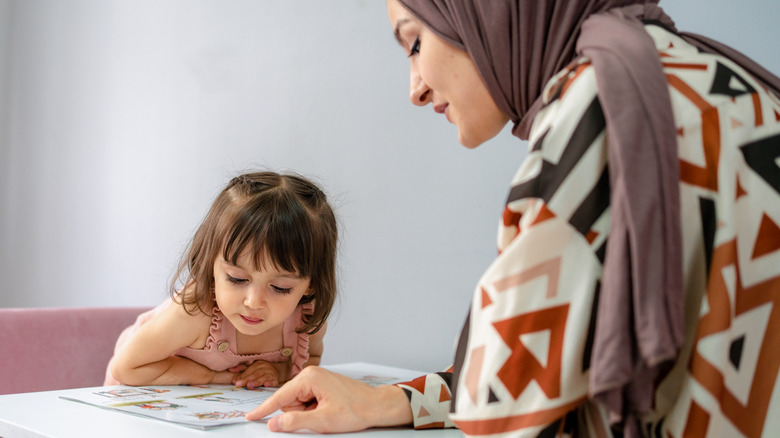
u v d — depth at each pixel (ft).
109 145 7.07
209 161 6.11
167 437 2.31
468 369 1.93
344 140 5.13
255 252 3.42
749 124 1.90
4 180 8.16
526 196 1.94
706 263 1.82
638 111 1.82
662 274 1.70
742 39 3.48
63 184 7.53
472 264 4.38
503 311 1.87
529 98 2.46
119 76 7.06
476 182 4.40
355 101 5.09
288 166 5.49
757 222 1.85
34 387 4.66
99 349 5.06
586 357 1.78
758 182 1.87
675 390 1.84
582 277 1.82
